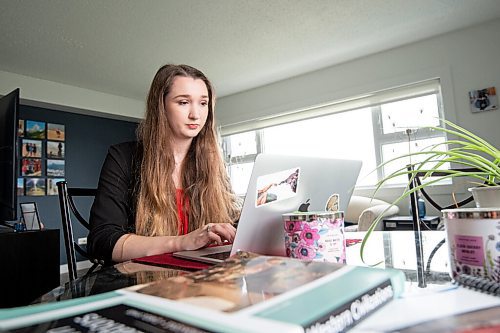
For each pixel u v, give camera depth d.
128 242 0.81
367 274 0.33
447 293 0.33
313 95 3.84
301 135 4.09
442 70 3.09
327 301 0.25
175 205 1.14
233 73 3.77
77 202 4.11
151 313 0.26
